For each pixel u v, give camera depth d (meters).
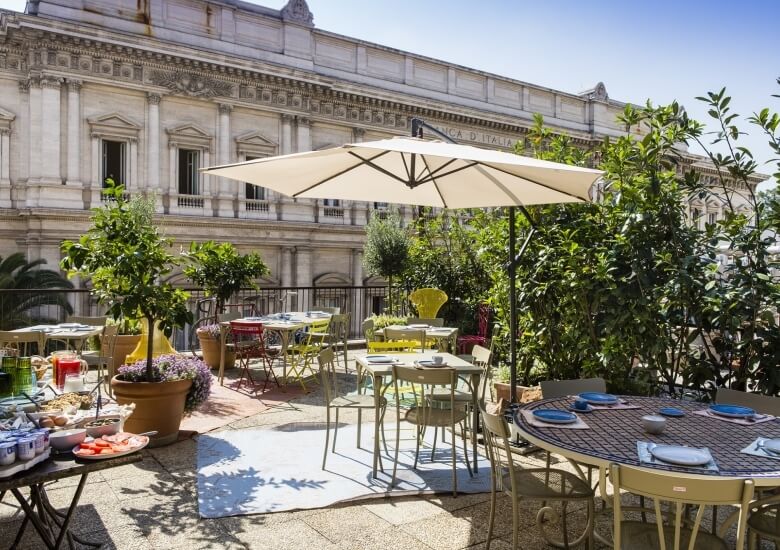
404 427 7.10
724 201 7.16
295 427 7.00
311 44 29.78
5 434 3.45
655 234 6.37
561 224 6.93
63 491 4.95
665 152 6.86
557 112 37.41
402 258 14.05
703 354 6.26
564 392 4.91
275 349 10.03
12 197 24.08
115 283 6.16
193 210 27.22
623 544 3.21
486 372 5.96
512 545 4.08
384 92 31.05
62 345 15.81
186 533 4.20
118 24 25.02
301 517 4.50
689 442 3.45
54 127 23.81
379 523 4.41
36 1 23.72
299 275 30.06
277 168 5.36
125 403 6.05
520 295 7.16
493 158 4.50
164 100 26.36
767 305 5.68
